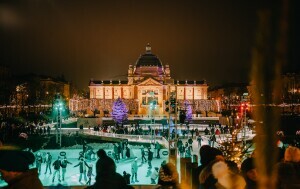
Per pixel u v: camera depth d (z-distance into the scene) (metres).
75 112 169.50
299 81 115.50
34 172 5.76
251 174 7.27
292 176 7.13
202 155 8.88
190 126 110.12
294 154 8.90
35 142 73.81
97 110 168.12
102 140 79.19
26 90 152.00
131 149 59.56
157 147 55.72
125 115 124.88
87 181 38.06
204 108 170.75
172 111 46.12
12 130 73.25
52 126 111.00
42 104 164.00
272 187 5.26
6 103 127.00
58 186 10.37
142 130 92.31
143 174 42.38
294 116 81.56
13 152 5.79
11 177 5.58
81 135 83.50
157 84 188.00
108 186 7.49
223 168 6.96
